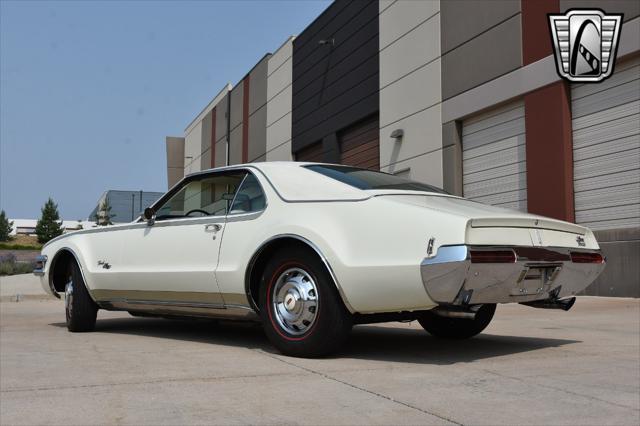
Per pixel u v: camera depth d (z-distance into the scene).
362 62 19.47
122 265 5.61
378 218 3.92
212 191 5.13
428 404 2.96
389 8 18.03
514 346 4.84
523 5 13.23
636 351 4.59
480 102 14.38
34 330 6.33
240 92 30.86
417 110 16.61
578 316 7.50
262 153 27.62
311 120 22.91
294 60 24.53
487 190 14.51
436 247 3.62
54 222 64.56
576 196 12.26
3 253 31.14
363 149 19.75
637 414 2.82
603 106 11.78
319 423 2.66
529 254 3.88
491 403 2.99
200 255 4.91
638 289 10.76
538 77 12.81
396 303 3.81
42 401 3.03
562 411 2.86
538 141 12.80
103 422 2.67
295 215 4.30
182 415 2.78
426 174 16.20
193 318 5.40
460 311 3.82
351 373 3.68
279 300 4.34
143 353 4.50
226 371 3.75
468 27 14.82
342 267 3.93
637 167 11.10
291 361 4.10
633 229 10.89
